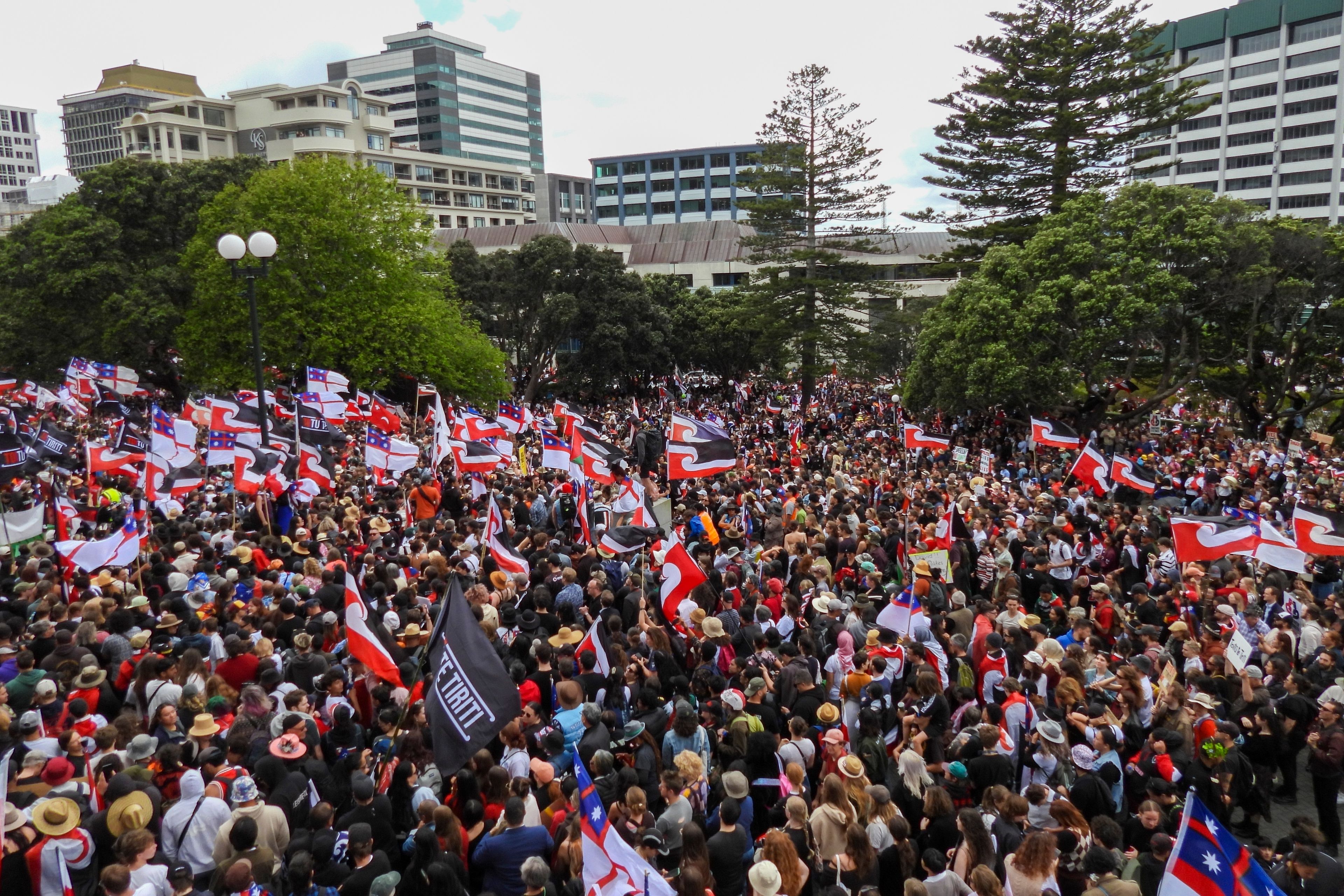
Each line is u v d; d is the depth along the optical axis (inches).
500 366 1696.6
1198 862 207.9
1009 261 1277.1
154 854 244.4
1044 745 318.0
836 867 254.5
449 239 3334.2
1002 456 1253.1
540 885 229.3
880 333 2050.9
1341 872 245.4
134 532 461.4
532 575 479.8
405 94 4877.0
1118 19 1673.2
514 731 293.1
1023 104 1723.7
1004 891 239.8
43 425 761.0
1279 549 463.5
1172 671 371.2
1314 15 3693.4
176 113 3905.0
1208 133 4109.3
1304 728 357.7
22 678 330.3
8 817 241.8
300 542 533.3
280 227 1437.0
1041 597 510.9
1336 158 3693.4
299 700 311.3
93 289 1592.0
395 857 263.1
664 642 387.2
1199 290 1204.5
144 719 323.9
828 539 578.9
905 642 378.0
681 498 791.1
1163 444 1199.6
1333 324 1202.6
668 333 2263.8
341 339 1456.7
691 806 280.2
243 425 750.5
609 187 5007.4
